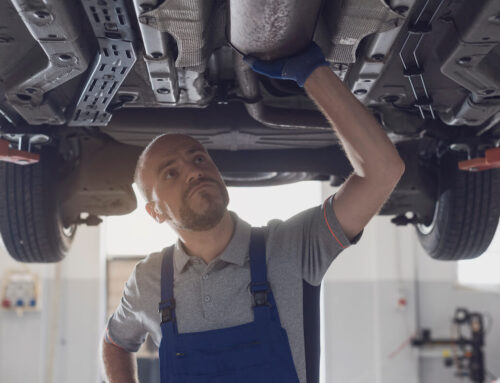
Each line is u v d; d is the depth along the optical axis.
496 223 2.08
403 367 6.18
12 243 2.14
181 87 1.52
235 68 1.50
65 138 2.06
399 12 1.12
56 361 6.00
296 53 1.11
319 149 2.20
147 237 6.21
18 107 1.52
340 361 6.18
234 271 1.17
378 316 6.21
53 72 1.37
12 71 1.42
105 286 6.12
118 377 1.39
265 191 5.95
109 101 1.51
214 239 1.21
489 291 6.43
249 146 2.14
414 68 1.45
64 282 6.09
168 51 1.30
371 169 1.07
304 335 1.17
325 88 1.05
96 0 1.11
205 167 1.21
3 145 1.65
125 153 2.19
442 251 2.19
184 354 1.15
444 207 2.09
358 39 1.22
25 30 1.30
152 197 1.25
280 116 1.73
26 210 2.05
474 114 1.59
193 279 1.20
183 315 1.18
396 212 2.26
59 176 2.13
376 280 6.27
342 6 1.13
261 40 1.09
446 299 6.40
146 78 1.50
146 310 1.24
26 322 6.05
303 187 5.96
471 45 1.24
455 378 6.25
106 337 1.42
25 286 6.04
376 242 6.32
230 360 1.12
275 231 1.21
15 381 5.96
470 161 1.67
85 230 6.15
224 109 1.94
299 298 1.17
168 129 1.95
